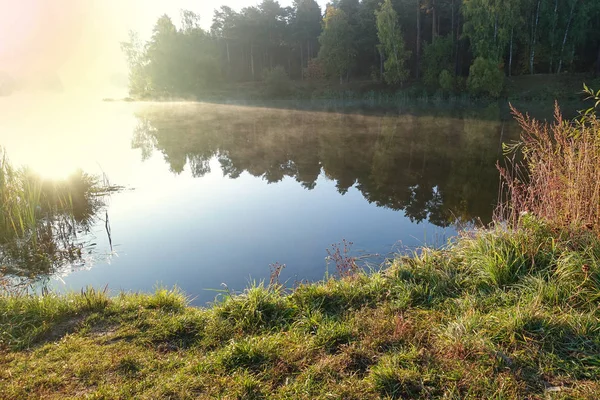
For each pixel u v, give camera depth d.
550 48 40.75
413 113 34.91
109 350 3.55
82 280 6.78
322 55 55.19
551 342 3.20
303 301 4.30
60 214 10.34
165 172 16.19
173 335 3.82
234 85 65.75
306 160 18.27
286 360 3.25
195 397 2.87
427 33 54.25
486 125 26.22
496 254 4.48
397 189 13.10
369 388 2.86
